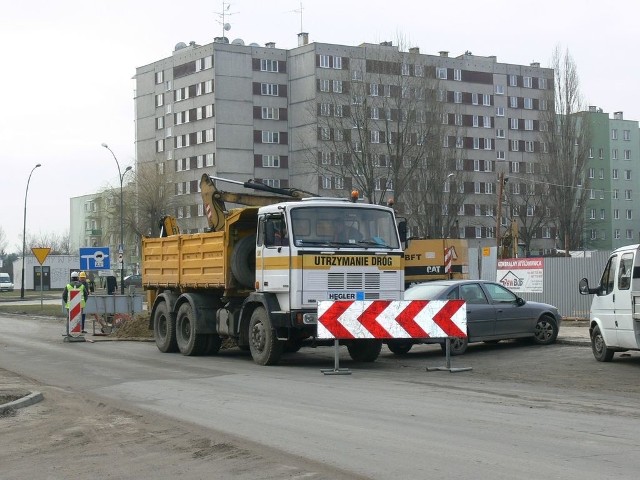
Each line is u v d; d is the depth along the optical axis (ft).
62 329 104.88
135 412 38.24
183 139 315.17
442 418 34.76
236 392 44.06
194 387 46.47
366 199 191.62
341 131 192.44
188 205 306.76
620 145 351.25
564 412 36.29
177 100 318.04
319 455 27.84
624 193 351.46
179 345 67.67
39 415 38.01
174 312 69.31
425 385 46.73
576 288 97.04
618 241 348.79
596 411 36.58
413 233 207.92
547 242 314.76
